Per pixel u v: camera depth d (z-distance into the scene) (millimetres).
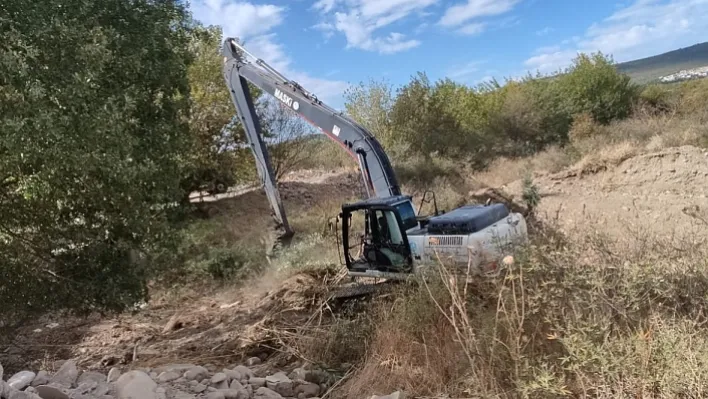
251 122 12078
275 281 10898
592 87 25125
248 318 8969
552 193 14953
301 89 10742
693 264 4594
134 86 8359
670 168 14539
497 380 3982
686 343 3627
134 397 4246
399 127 22938
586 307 4184
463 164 20859
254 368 6473
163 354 7668
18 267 7742
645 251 5082
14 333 9039
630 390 3557
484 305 5125
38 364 7809
